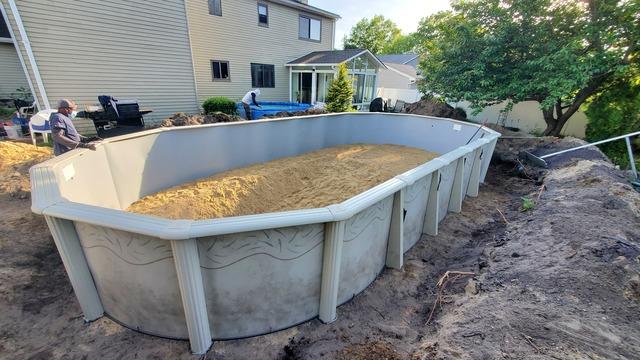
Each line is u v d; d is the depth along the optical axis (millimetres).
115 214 1770
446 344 1741
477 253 3236
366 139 8914
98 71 8125
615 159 7242
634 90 7613
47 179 2320
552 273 2232
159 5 8742
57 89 7602
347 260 2322
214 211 4078
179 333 2070
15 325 2152
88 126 8258
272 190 4957
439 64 10023
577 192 3887
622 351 1558
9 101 10867
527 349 1586
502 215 4363
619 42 7125
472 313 1989
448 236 3811
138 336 2125
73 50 7625
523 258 2637
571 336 1651
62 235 1938
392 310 2479
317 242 2055
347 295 2500
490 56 8422
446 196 4145
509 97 8805
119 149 3842
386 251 2965
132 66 8656
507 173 6582
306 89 15008
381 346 2029
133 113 7508
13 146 5766
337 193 4953
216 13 11547
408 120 8391
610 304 1888
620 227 2795
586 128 8969
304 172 5820
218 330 2061
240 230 1689
